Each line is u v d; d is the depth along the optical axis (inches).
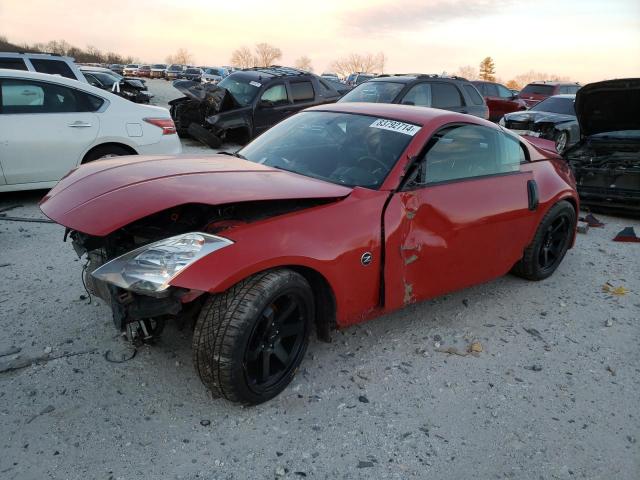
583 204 293.4
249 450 98.3
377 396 116.6
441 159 139.9
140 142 267.6
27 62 370.0
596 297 179.5
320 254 109.5
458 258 143.7
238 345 99.3
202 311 102.7
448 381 124.0
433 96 400.8
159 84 1739.7
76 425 101.0
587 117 283.0
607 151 289.1
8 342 126.3
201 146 460.4
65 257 182.2
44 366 118.0
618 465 102.0
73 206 105.8
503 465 99.6
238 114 436.5
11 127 234.4
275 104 456.8
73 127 248.7
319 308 119.5
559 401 120.1
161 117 278.1
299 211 111.5
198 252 96.4
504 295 175.5
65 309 144.0
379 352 134.3
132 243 111.9
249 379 104.9
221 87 471.8
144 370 119.1
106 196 105.1
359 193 121.6
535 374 130.3
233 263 97.2
